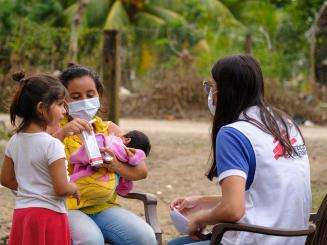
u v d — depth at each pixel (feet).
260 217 13.73
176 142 43.04
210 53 79.10
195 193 30.25
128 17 97.40
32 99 14.61
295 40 89.66
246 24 101.81
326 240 14.21
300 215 14.06
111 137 16.51
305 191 14.15
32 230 14.57
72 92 16.20
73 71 16.35
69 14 91.25
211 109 14.74
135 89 66.59
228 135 13.79
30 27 61.05
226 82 14.30
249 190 13.88
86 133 15.71
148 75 64.95
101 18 97.25
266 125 14.03
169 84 62.85
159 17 98.43
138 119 61.31
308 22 87.51
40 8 90.07
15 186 15.52
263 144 13.82
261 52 75.36
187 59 66.49
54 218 14.64
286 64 80.43
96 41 62.54
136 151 16.43
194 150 40.06
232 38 93.61
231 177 13.39
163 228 24.62
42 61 60.13
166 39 91.45
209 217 13.83
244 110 14.25
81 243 15.26
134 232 15.90
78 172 15.98
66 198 15.16
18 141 14.93
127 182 16.99
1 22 65.77
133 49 88.74
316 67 81.56
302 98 62.85
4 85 51.42
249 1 103.60
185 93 62.69
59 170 14.49
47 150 14.51
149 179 32.40
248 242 13.76
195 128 53.47
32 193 14.65
